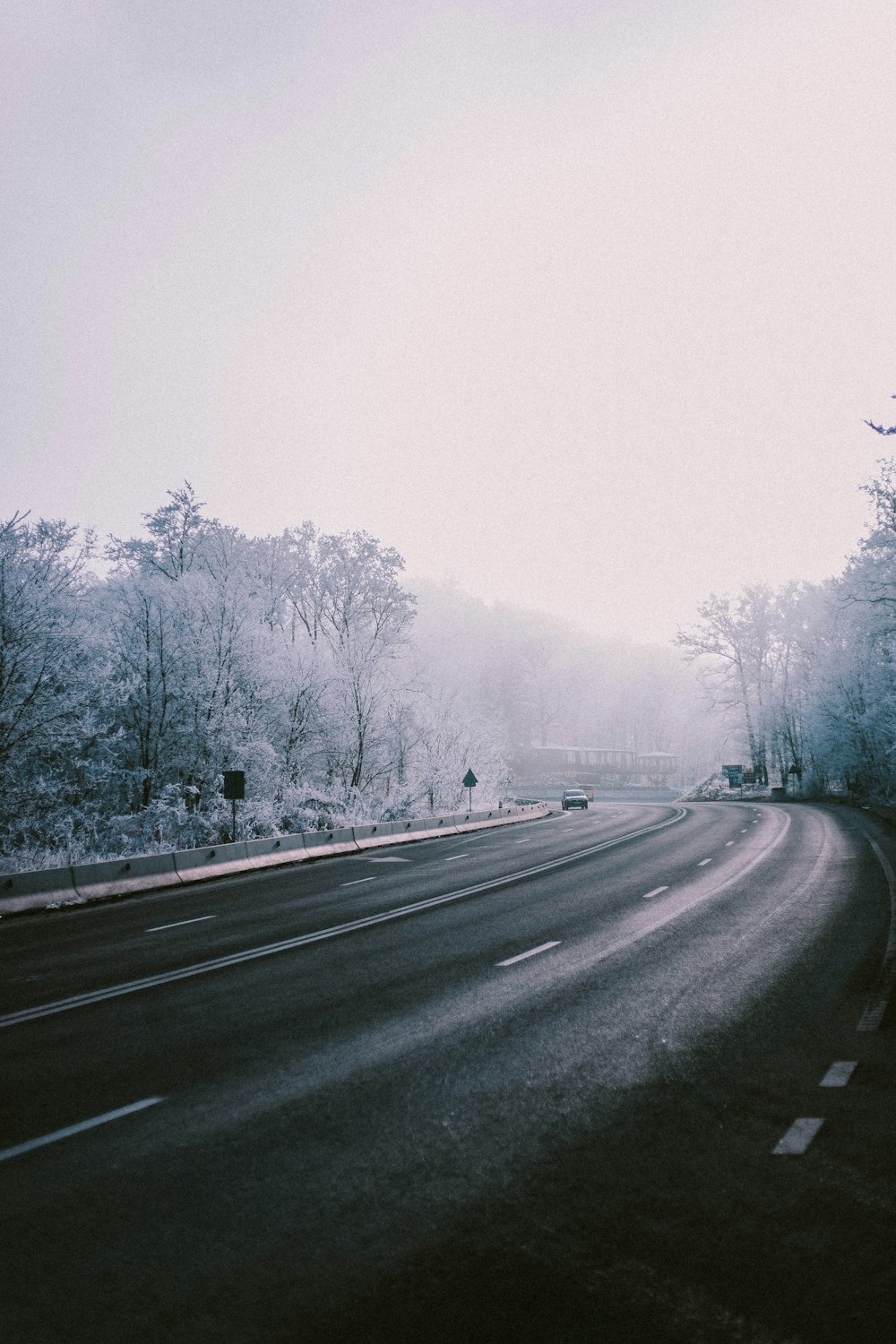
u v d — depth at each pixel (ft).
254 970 32.96
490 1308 11.47
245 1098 19.54
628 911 44.52
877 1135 16.72
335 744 116.57
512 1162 15.93
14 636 70.54
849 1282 11.86
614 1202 14.28
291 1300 11.78
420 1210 14.19
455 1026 24.95
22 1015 27.30
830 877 56.18
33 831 77.41
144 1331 11.19
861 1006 26.04
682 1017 25.50
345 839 88.43
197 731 92.84
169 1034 24.70
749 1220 13.58
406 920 43.93
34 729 72.18
